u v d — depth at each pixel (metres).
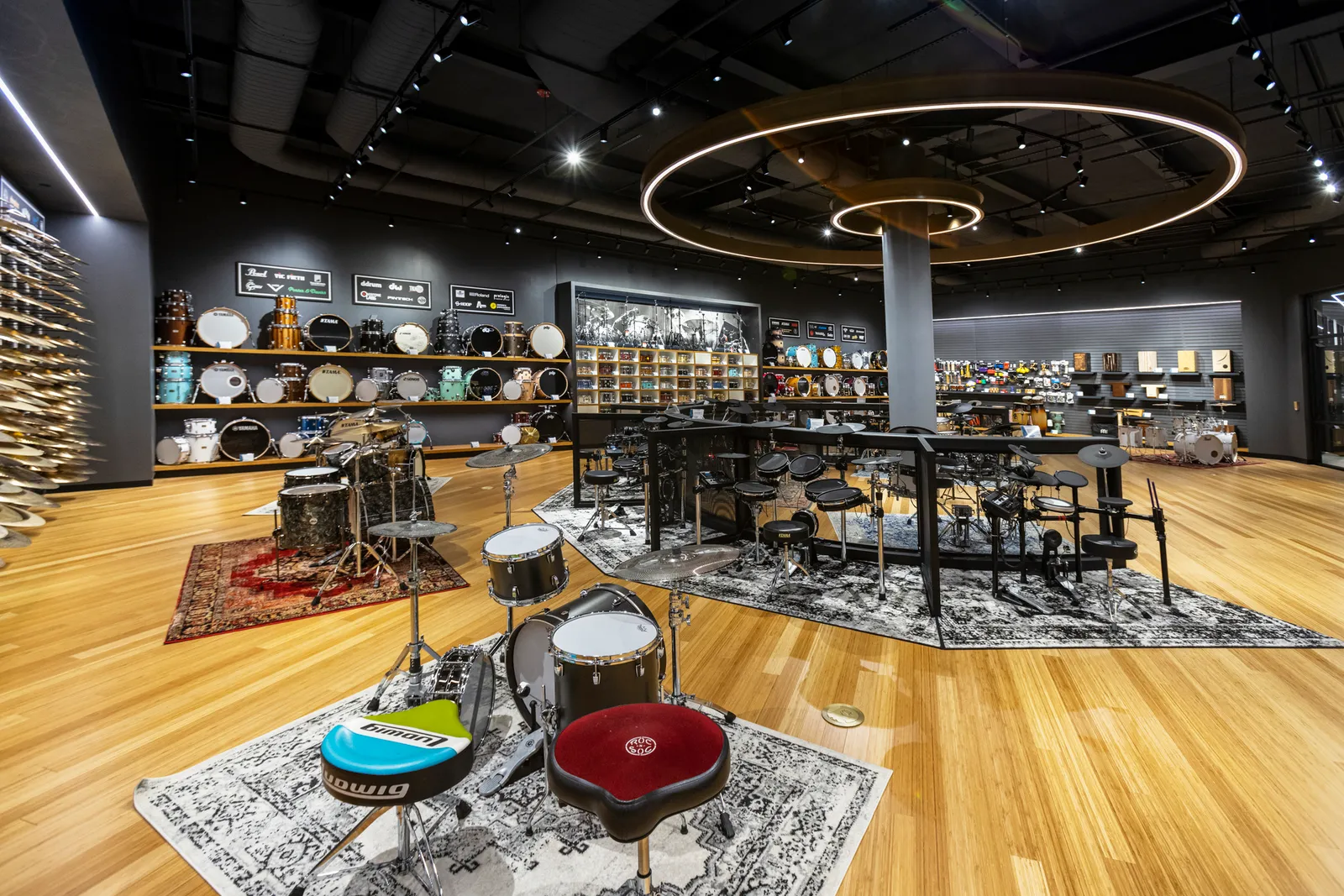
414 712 1.55
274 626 3.17
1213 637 2.94
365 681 2.58
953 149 8.74
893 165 7.57
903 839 1.65
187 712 2.32
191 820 1.72
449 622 3.24
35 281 5.66
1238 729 2.15
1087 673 2.60
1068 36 5.96
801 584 3.84
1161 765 1.95
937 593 3.22
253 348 8.77
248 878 1.52
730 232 11.80
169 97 7.45
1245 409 11.76
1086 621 3.17
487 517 5.98
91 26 4.27
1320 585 3.71
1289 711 2.26
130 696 2.44
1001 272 14.66
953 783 1.88
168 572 4.05
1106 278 13.46
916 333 7.04
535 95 7.90
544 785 1.91
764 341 15.05
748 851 1.62
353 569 4.13
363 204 9.76
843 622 3.19
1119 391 13.45
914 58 6.80
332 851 1.50
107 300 7.14
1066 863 1.55
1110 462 3.37
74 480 6.71
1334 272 9.88
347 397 9.34
